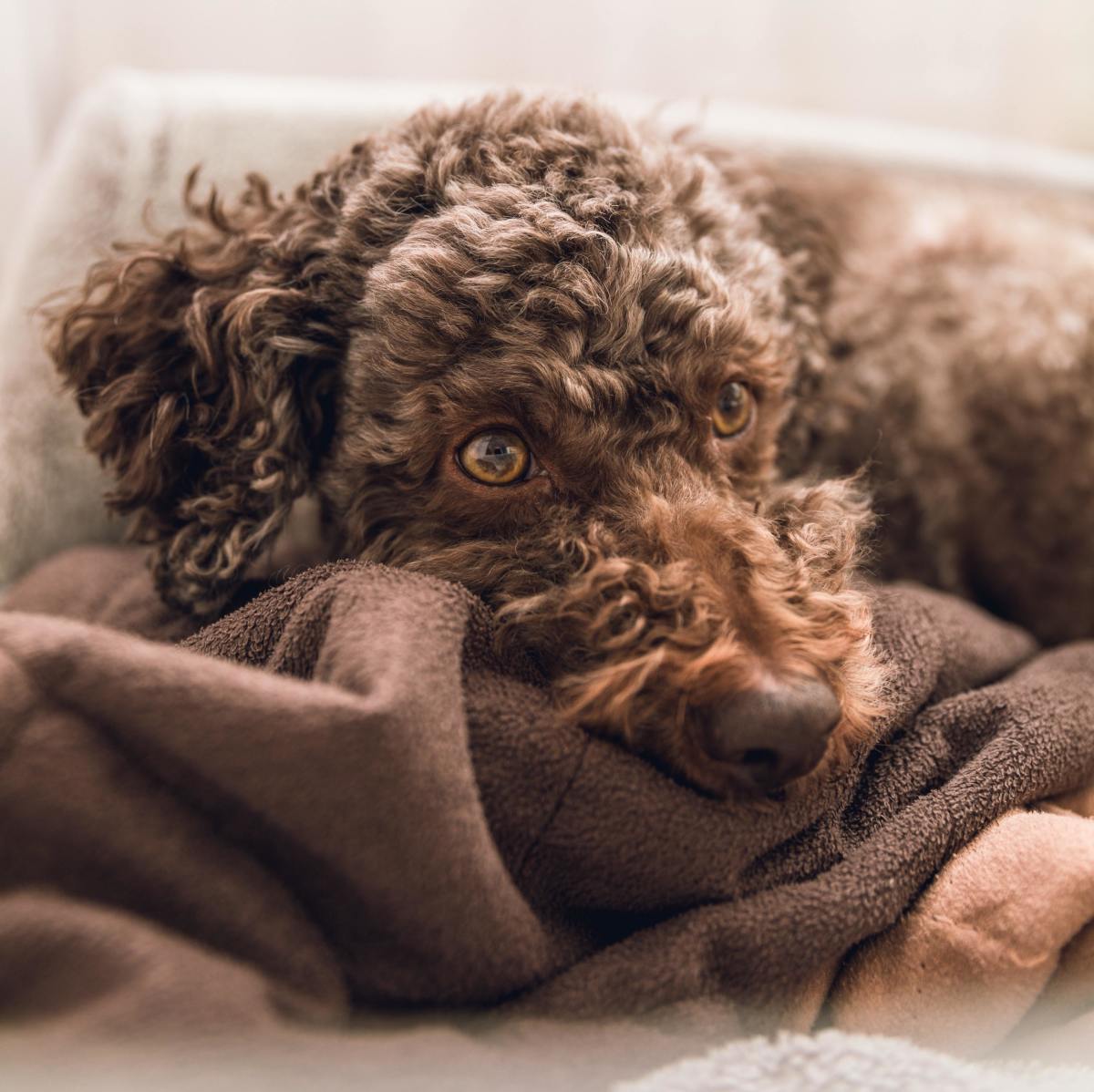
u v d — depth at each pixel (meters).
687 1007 0.82
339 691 0.80
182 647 1.03
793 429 1.54
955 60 2.50
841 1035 0.81
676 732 0.92
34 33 2.32
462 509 1.15
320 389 1.27
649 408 1.13
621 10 2.44
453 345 1.11
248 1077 0.64
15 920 0.67
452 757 0.81
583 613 1.02
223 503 1.22
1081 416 1.66
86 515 1.80
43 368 1.76
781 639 0.96
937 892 0.94
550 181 1.15
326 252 1.26
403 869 0.77
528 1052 0.77
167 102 1.88
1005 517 1.70
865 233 1.87
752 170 1.67
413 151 1.24
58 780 0.72
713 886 0.89
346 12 2.41
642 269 1.11
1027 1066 0.86
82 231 1.80
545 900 0.89
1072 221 2.03
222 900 0.73
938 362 1.72
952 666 1.20
